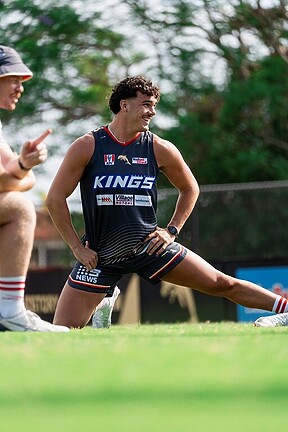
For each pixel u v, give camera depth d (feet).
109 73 323.98
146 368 34.42
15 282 55.16
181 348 39.73
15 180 53.21
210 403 27.66
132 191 79.97
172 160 81.00
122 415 26.30
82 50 315.37
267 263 181.37
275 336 48.91
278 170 287.89
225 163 290.97
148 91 78.59
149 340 45.09
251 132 298.15
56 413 26.84
